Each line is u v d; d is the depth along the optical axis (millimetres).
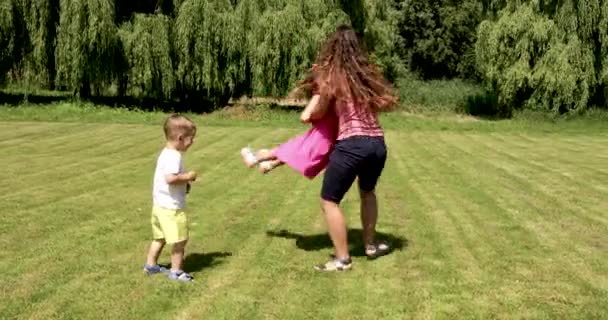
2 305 4266
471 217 7156
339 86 5113
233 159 11961
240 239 6102
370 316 4156
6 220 6699
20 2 21594
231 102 26359
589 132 20547
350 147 5113
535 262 5410
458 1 39375
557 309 4324
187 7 22359
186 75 22984
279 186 9094
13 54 22094
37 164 10750
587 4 22891
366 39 27984
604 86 23984
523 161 12523
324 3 24188
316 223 6781
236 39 22906
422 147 14953
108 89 24328
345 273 5086
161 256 5512
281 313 4180
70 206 7453
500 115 26766
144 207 7457
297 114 23656
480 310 4285
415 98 29703
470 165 11719
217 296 4492
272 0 23703
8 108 21484
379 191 8797
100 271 5027
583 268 5277
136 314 4141
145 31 22312
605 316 4207
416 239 6152
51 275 4898
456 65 39406
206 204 7766
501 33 24328
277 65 23141
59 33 21594
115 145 13492
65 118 19406
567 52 23234
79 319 4051
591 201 8242
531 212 7465
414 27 39938
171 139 4949
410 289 4688
